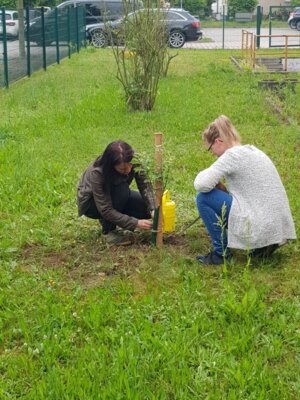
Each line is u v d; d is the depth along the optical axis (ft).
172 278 16.48
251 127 35.60
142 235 19.20
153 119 37.70
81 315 14.57
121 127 35.63
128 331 13.83
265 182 16.46
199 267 16.99
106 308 14.78
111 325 14.30
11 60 54.90
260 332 13.74
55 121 37.19
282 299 15.14
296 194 22.84
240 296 15.30
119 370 12.25
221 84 53.21
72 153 29.71
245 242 16.39
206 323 13.98
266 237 16.43
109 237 18.92
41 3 130.52
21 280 16.56
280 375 12.28
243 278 15.88
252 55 68.59
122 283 15.98
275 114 39.47
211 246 18.57
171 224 18.30
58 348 13.21
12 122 37.04
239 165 16.46
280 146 30.53
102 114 38.99
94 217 19.10
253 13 167.43
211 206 16.78
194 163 27.37
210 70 62.59
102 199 17.97
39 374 12.56
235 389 11.84
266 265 16.83
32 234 19.74
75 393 11.75
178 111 40.34
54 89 50.08
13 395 12.00
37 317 14.43
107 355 13.04
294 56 78.28
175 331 13.64
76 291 15.72
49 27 68.33
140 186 18.85
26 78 58.18
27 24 57.82
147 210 18.99
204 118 37.99
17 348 13.65
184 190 23.50
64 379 12.32
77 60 73.87
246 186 16.48
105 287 15.96
